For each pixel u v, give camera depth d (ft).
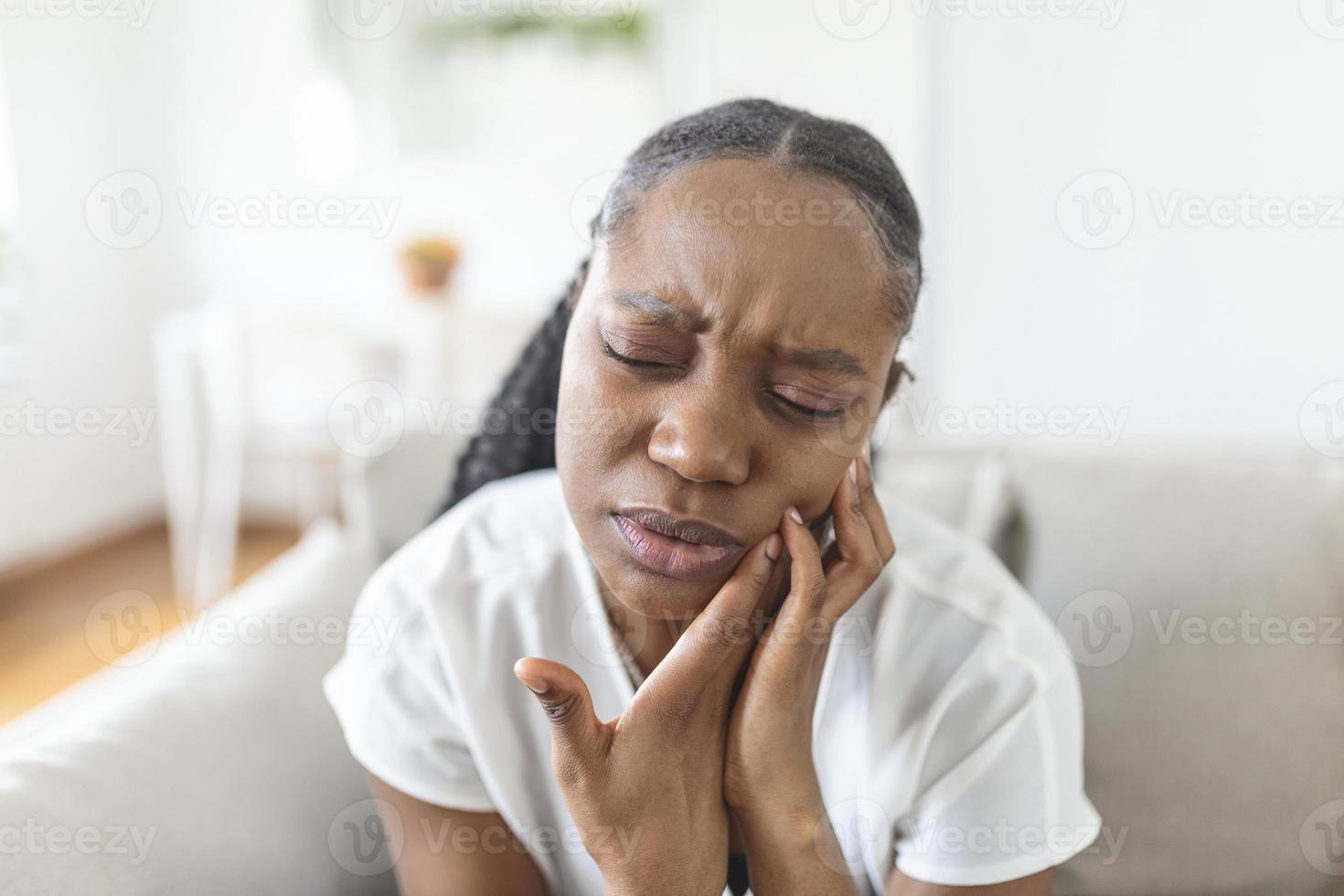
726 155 1.45
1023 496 3.01
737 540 1.56
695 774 1.73
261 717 2.47
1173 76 5.89
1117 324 6.27
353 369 7.84
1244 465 2.95
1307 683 2.61
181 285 9.43
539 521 2.18
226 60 9.04
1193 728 2.62
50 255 8.16
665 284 1.41
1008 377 6.66
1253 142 5.71
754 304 1.39
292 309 8.66
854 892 1.81
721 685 1.74
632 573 1.56
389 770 2.06
